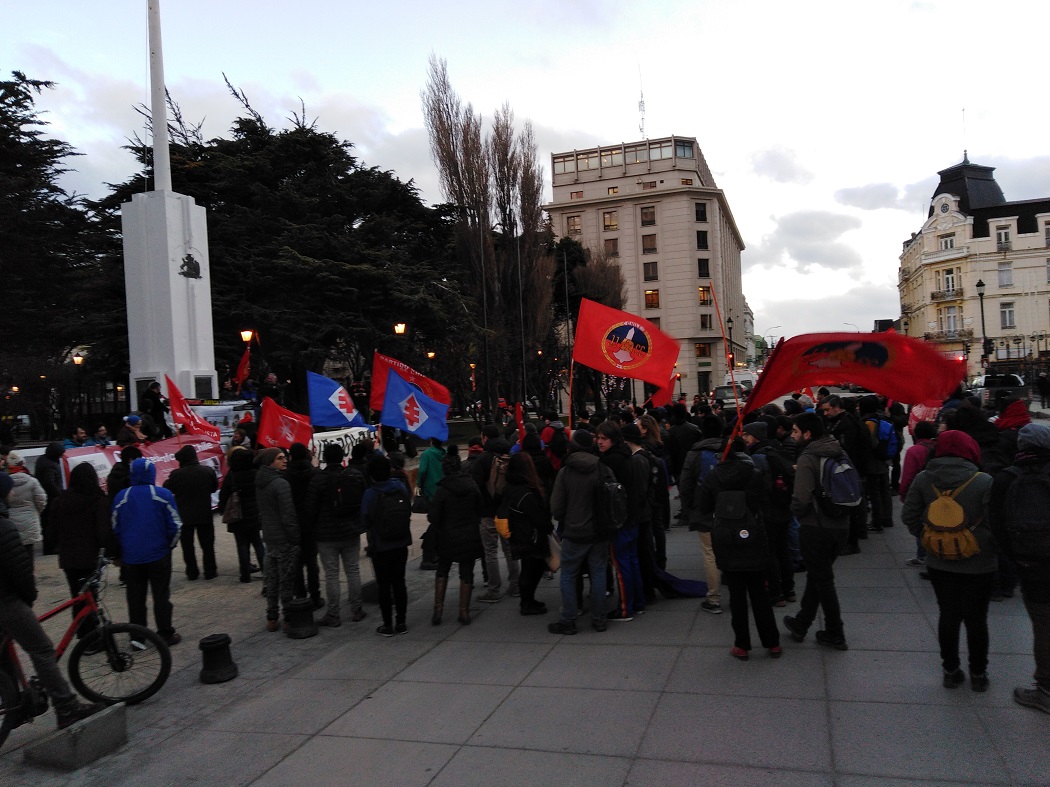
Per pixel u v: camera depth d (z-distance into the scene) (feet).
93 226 96.37
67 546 20.98
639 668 17.97
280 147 96.68
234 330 87.92
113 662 17.53
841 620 18.85
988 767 12.23
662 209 250.37
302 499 24.98
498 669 18.72
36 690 15.56
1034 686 14.61
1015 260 235.40
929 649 17.78
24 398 103.50
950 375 18.92
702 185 272.10
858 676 16.40
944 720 13.97
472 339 92.68
